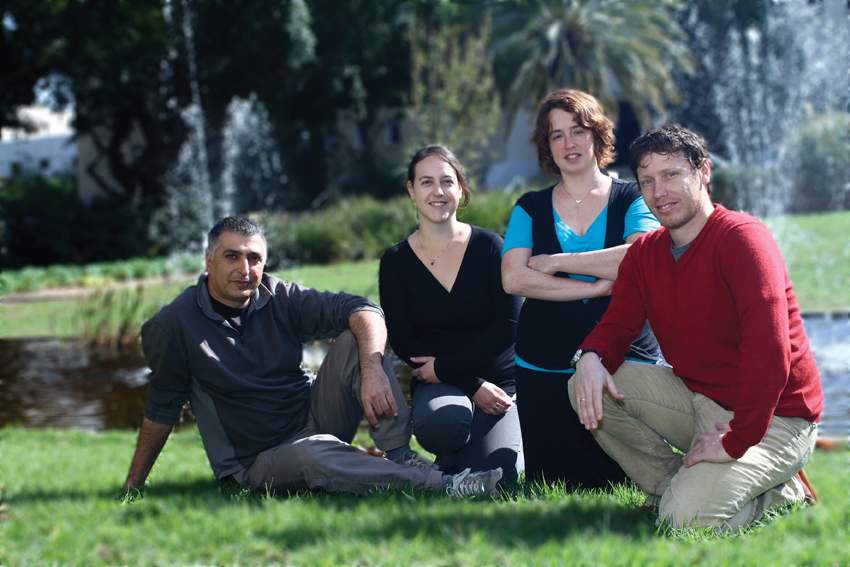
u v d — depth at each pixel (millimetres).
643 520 3250
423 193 4129
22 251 27062
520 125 32562
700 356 3363
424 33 29766
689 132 3271
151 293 18391
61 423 7965
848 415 5758
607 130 4082
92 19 26703
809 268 13125
